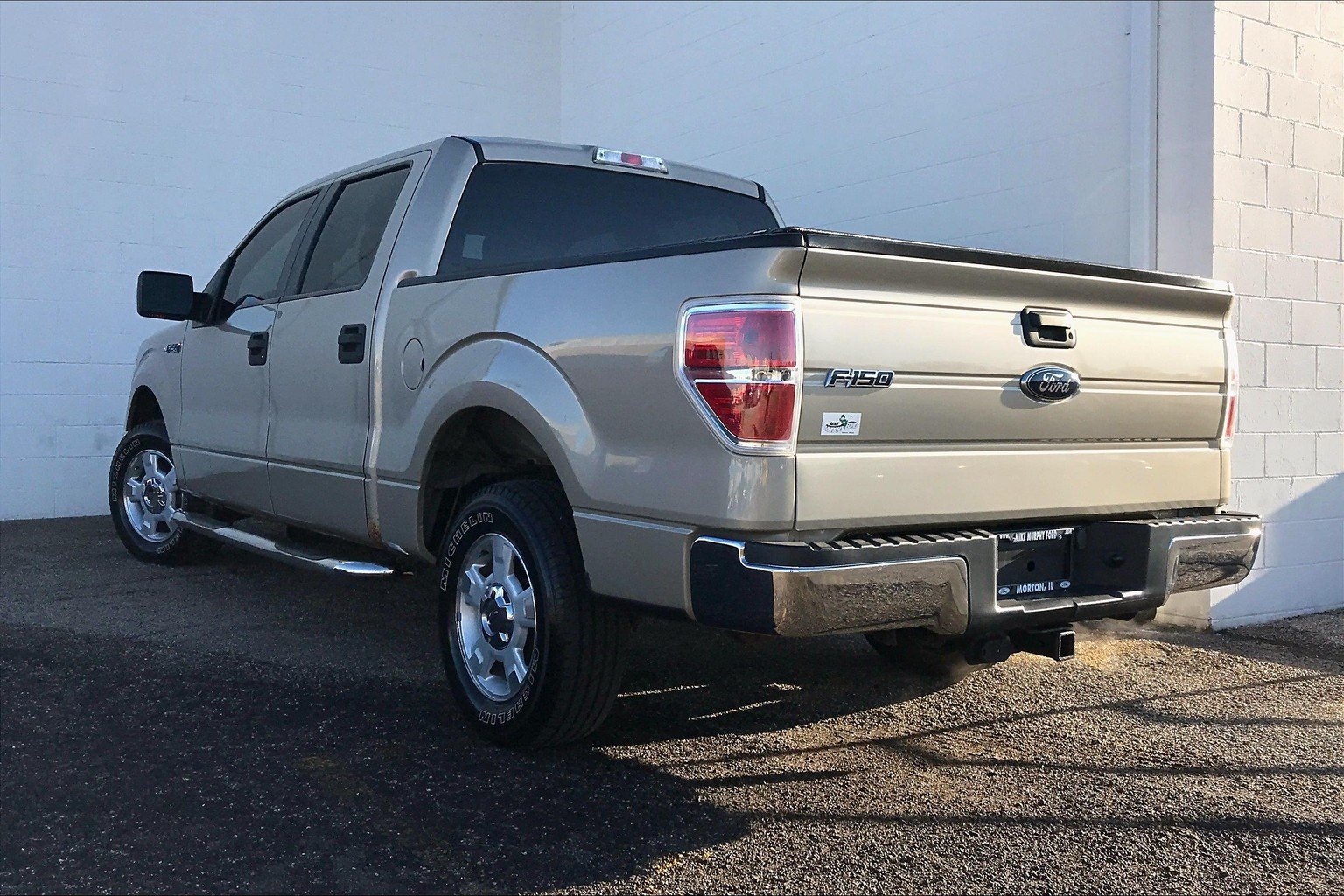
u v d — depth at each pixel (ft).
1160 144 19.02
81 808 10.18
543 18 36.76
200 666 14.67
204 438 18.28
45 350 28.60
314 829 9.81
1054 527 11.38
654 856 9.48
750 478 9.20
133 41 29.60
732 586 9.32
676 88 31.42
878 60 24.79
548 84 36.86
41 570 20.80
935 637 12.53
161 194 30.04
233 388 17.28
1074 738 12.80
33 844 9.45
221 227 30.99
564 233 14.85
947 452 10.23
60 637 15.93
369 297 14.02
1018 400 10.68
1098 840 10.03
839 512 9.50
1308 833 10.25
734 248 9.50
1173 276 11.89
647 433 10.02
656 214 15.85
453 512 13.41
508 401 11.46
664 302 9.94
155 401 21.52
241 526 21.09
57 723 12.43
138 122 29.71
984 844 9.88
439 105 34.73
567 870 9.19
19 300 28.30
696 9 30.66
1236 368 12.82
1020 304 10.73
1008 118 21.85
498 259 14.26
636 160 15.79
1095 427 11.38
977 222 22.45
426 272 13.64
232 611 17.76
